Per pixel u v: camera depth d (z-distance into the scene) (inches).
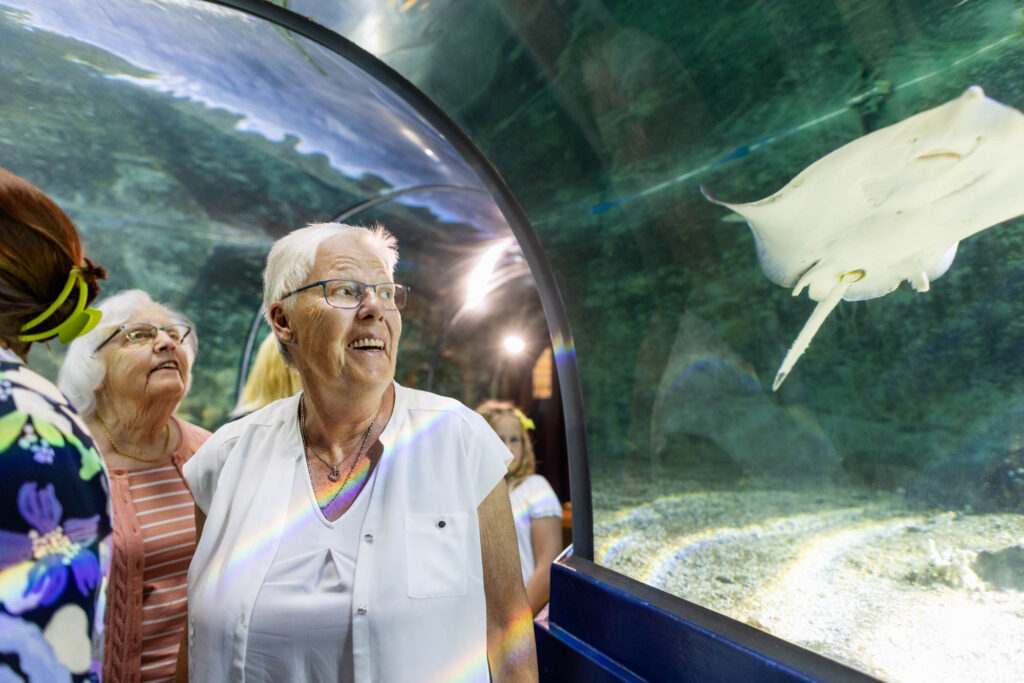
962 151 56.6
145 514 65.2
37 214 28.2
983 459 70.8
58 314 29.7
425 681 40.0
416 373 296.5
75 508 24.6
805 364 91.7
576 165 82.4
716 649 50.6
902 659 44.8
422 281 271.1
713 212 90.4
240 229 263.1
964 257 70.9
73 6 134.3
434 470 44.3
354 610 39.7
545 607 77.7
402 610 40.0
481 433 46.9
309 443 47.1
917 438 77.4
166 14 124.7
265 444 47.4
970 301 72.7
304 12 84.1
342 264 43.4
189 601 44.6
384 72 88.1
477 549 43.9
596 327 88.3
